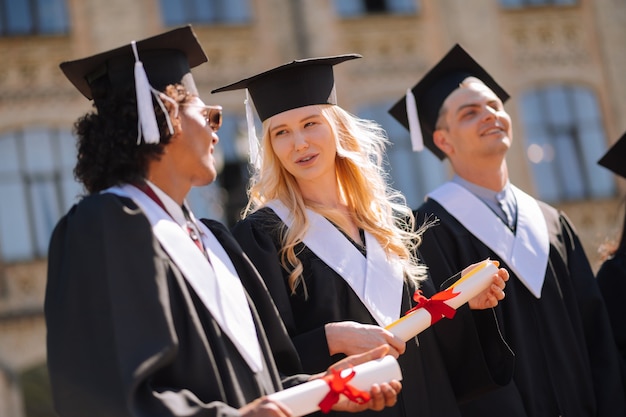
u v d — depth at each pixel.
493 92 5.80
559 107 18.47
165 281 3.22
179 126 3.48
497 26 18.36
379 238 4.39
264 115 4.47
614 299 5.78
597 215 18.19
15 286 16.44
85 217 3.24
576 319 5.24
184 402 3.08
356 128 4.59
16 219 16.48
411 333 3.85
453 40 18.09
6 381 16.17
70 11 16.92
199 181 3.58
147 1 17.03
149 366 3.04
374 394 3.33
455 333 4.36
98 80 3.61
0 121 16.56
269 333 3.70
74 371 3.10
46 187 16.64
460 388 4.40
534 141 18.23
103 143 3.40
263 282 3.77
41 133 16.69
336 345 3.92
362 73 17.62
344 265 4.23
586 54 18.70
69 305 3.17
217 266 3.51
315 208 4.38
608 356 5.26
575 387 5.05
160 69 3.57
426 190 17.50
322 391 3.25
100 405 3.04
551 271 5.20
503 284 4.11
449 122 5.43
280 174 4.45
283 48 17.42
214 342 3.33
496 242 5.16
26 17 16.83
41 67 16.80
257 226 4.33
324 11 17.67
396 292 4.22
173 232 3.38
